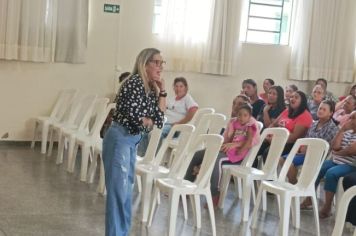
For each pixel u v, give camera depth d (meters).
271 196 5.05
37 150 6.33
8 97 6.44
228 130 4.66
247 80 6.39
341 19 7.48
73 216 3.93
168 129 5.67
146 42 6.85
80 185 4.82
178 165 3.88
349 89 7.62
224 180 4.46
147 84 3.13
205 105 7.15
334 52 7.52
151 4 6.82
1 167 5.30
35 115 6.56
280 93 5.79
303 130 5.08
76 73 6.64
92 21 6.64
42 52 6.36
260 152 5.06
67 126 5.84
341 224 2.68
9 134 6.52
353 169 4.32
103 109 5.14
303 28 7.34
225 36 7.00
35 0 6.25
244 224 4.10
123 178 3.09
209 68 6.98
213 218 3.71
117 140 3.09
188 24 6.89
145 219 3.92
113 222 3.11
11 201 4.18
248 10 7.30
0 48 6.20
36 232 3.54
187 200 4.60
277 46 7.41
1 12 6.14
